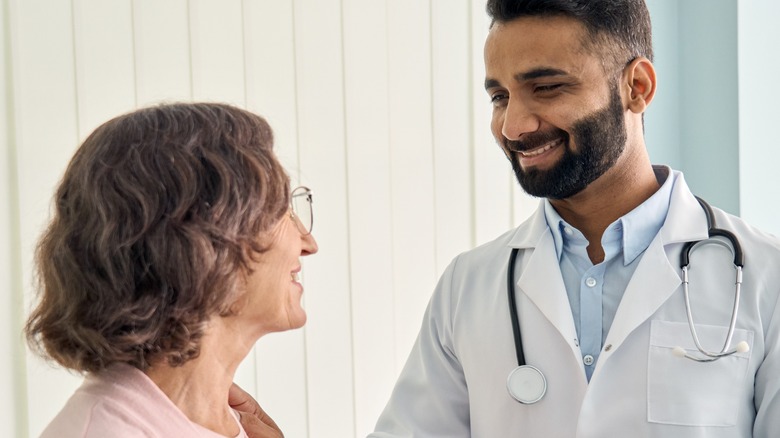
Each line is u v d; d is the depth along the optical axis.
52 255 1.00
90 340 0.97
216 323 1.06
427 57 2.12
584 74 1.31
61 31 1.72
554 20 1.31
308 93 1.98
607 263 1.41
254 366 1.93
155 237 0.97
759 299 1.32
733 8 2.32
